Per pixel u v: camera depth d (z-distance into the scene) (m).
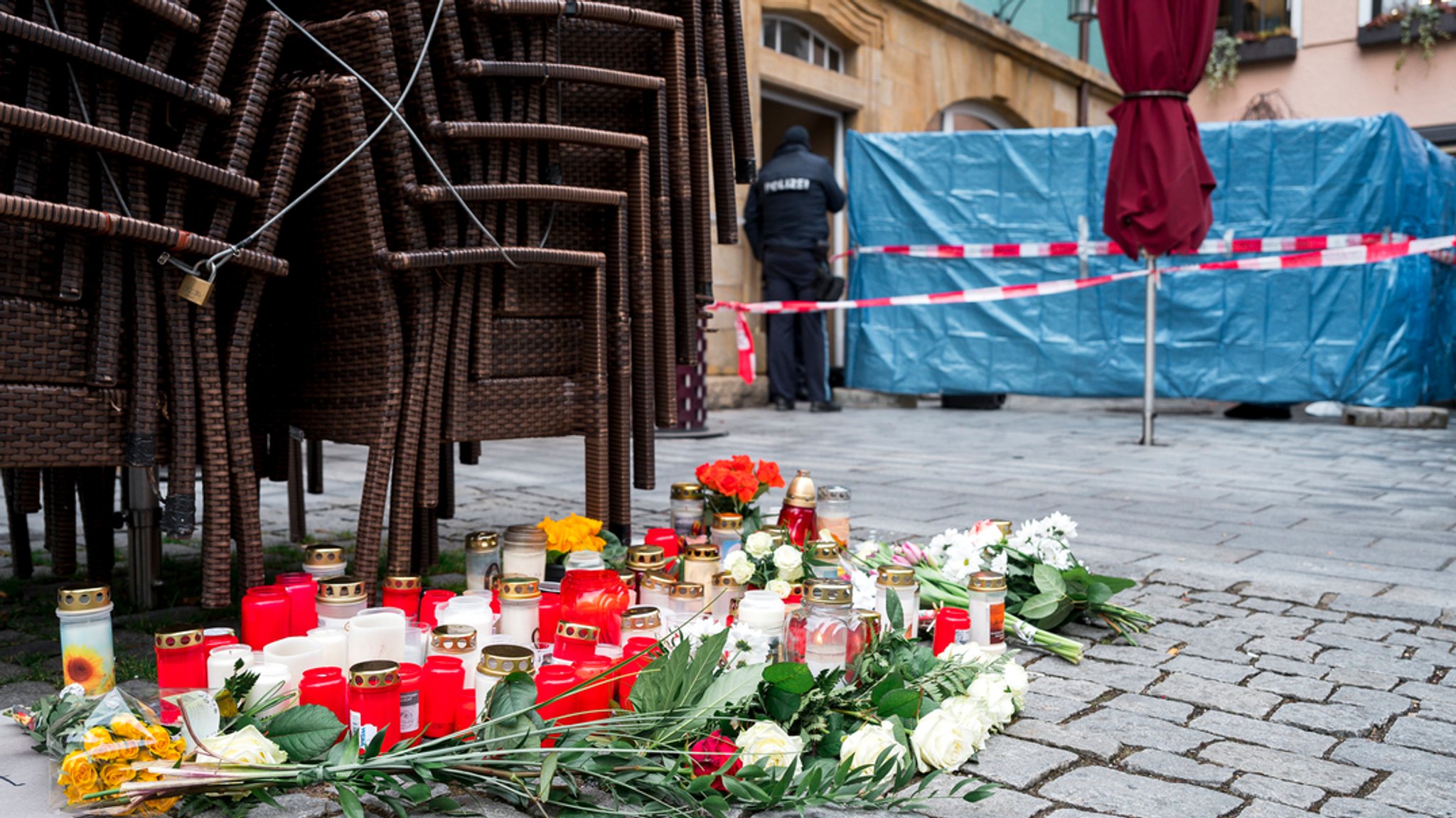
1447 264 10.20
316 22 2.91
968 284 10.12
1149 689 2.49
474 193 2.76
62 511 3.34
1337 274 9.18
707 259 3.36
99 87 2.21
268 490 5.27
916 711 2.02
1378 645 2.85
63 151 2.21
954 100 13.26
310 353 2.90
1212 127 9.47
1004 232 10.01
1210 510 4.90
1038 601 2.81
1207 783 1.97
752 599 2.27
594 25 3.13
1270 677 2.58
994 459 6.63
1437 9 17.20
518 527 2.76
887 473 5.98
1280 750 2.13
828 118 12.07
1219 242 9.45
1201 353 9.52
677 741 1.86
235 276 2.60
